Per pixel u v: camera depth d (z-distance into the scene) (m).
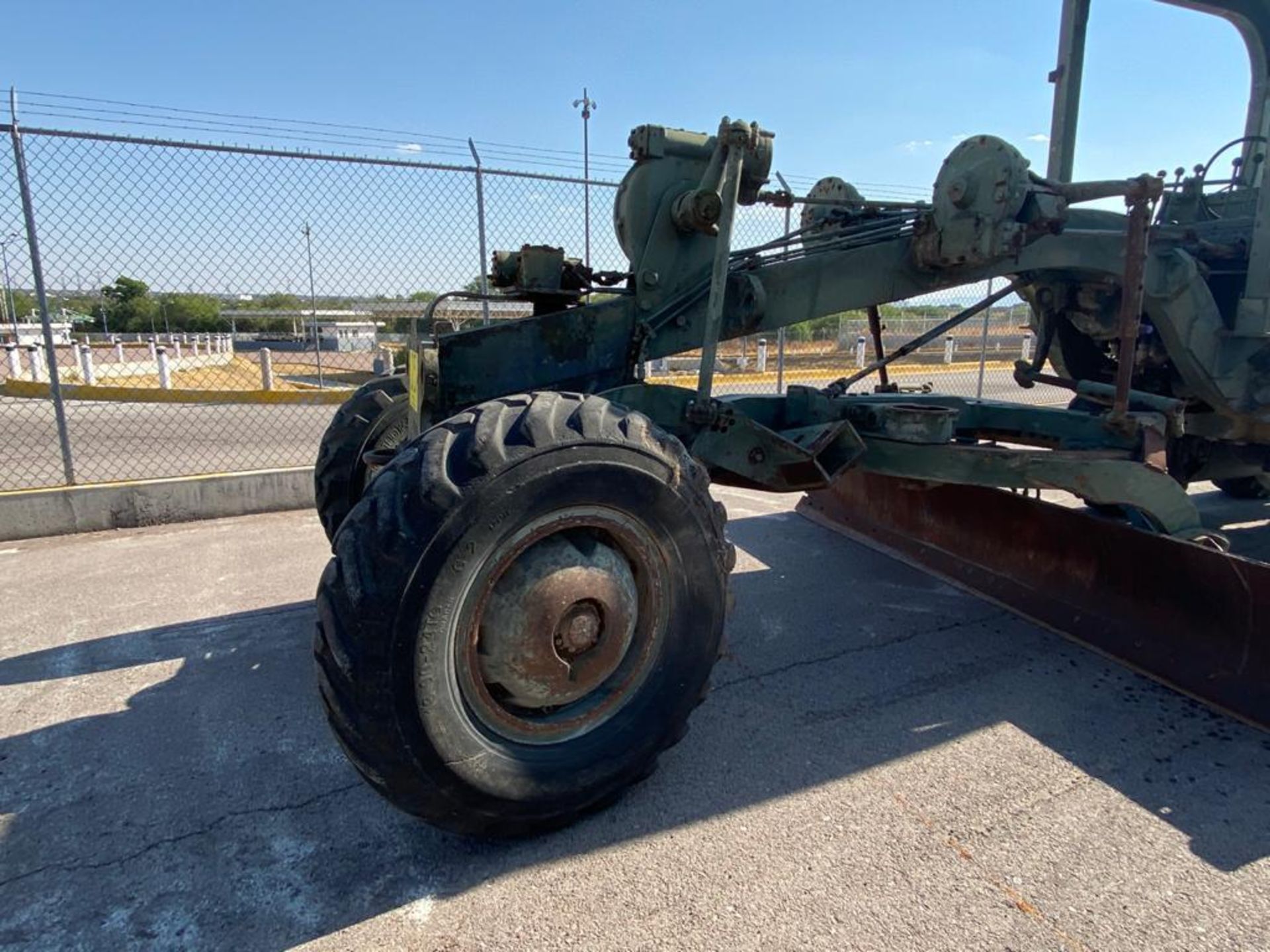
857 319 16.39
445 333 2.78
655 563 2.05
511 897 1.85
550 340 2.58
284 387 14.05
